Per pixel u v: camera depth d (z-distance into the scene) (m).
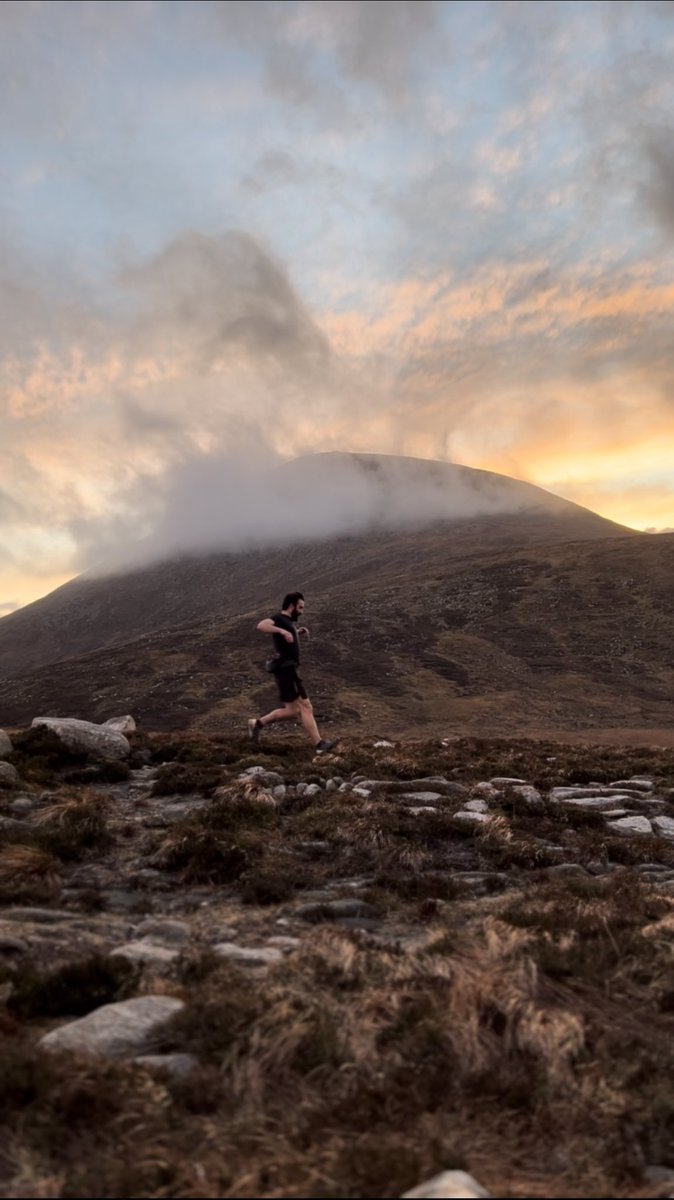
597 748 24.94
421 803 13.58
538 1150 3.97
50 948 6.35
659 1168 3.92
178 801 13.16
